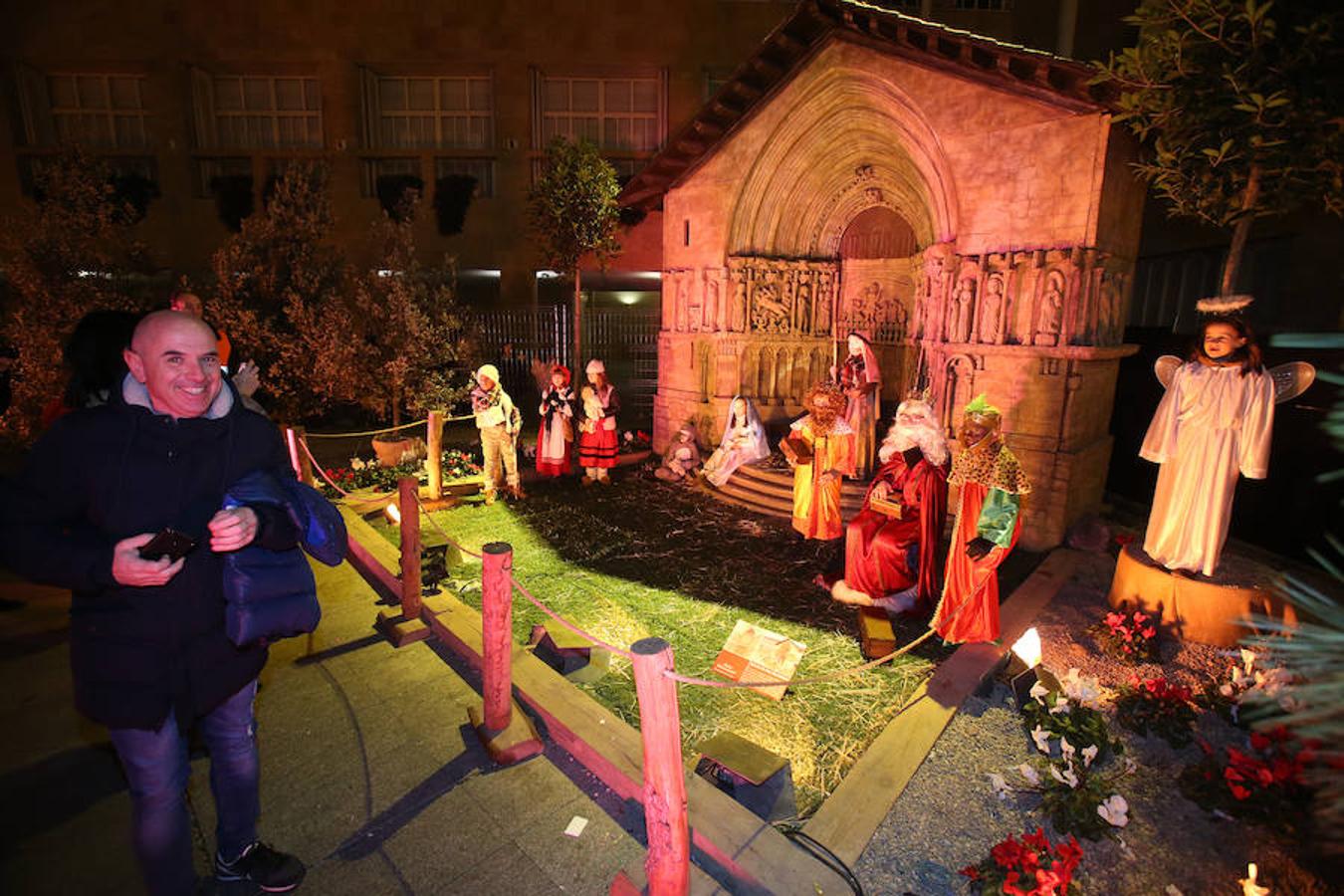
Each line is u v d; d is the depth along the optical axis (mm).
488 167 18906
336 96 18094
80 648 2332
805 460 7242
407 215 12078
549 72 18391
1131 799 3758
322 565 6891
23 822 3389
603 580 6797
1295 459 6430
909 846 3389
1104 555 7176
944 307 8250
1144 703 4430
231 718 2740
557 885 3139
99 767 3818
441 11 17797
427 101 18812
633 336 18922
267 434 2682
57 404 5551
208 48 17828
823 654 5379
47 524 2189
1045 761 3977
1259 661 4742
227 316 10320
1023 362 7535
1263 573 5410
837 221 10414
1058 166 7113
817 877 3068
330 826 3447
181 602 2396
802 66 9047
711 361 11078
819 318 10883
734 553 7566
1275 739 3955
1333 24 4461
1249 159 4941
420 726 4293
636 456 11711
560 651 5117
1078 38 14328
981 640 5098
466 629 5262
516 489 9438
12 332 9492
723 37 17922
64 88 18484
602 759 3803
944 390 8328
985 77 7500
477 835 3420
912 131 8219
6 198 18344
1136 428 8727
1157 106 5242
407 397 11125
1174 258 11211
